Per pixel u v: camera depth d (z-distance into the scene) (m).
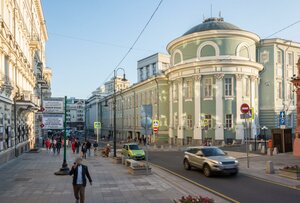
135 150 26.89
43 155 29.73
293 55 49.56
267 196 11.45
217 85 40.03
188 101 42.62
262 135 44.16
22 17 29.42
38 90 46.81
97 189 12.45
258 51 47.78
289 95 48.81
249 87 41.28
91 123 110.94
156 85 52.50
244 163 21.17
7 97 21.70
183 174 17.08
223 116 39.88
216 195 11.60
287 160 22.53
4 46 20.36
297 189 12.70
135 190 12.25
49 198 10.95
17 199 10.81
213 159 16.11
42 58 62.34
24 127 31.58
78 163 9.54
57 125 16.33
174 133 46.03
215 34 40.66
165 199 10.70
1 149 20.16
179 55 44.78
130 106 67.50
